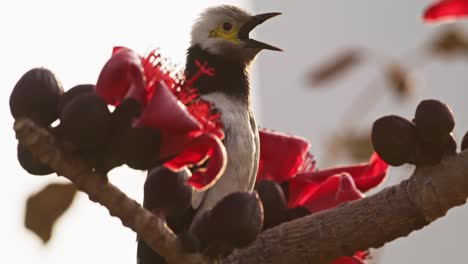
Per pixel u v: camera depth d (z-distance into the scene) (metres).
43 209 4.46
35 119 3.72
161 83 3.74
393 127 4.30
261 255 4.52
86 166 3.74
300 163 5.45
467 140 4.40
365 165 5.25
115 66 3.76
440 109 4.28
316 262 4.46
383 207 4.38
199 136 3.80
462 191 4.28
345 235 4.44
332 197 5.09
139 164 3.74
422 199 4.32
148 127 3.71
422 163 4.32
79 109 3.67
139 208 3.88
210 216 4.00
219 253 4.00
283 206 4.87
